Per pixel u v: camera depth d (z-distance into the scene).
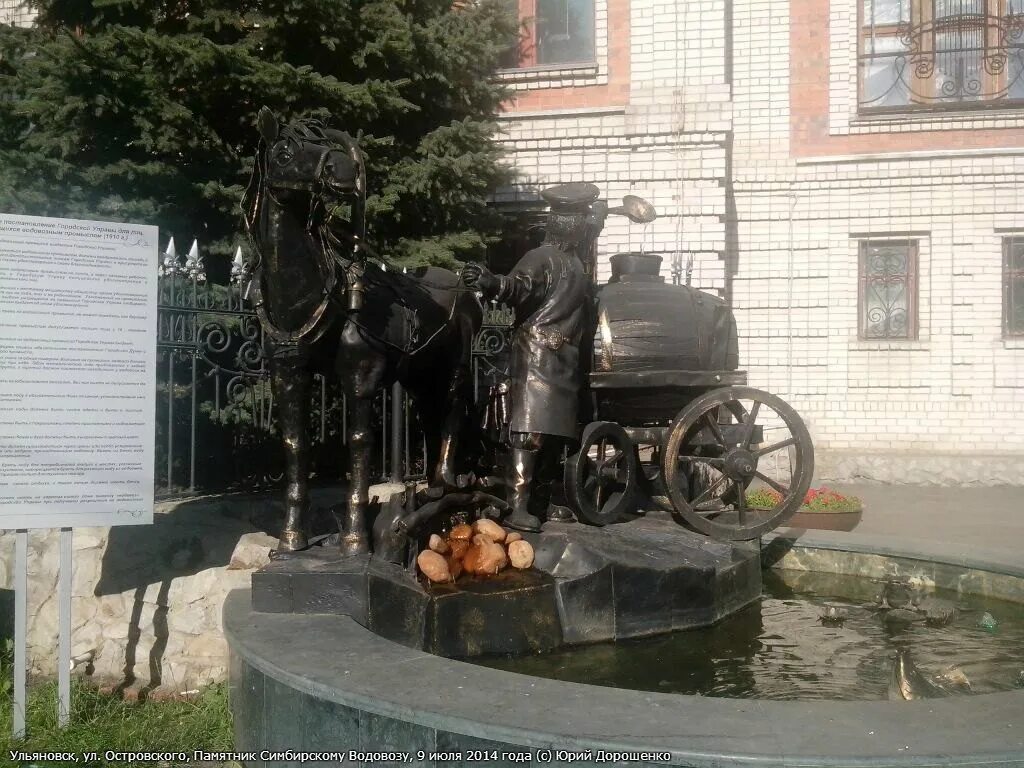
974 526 9.35
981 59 12.57
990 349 12.22
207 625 4.74
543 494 5.12
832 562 5.92
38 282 3.95
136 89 7.72
